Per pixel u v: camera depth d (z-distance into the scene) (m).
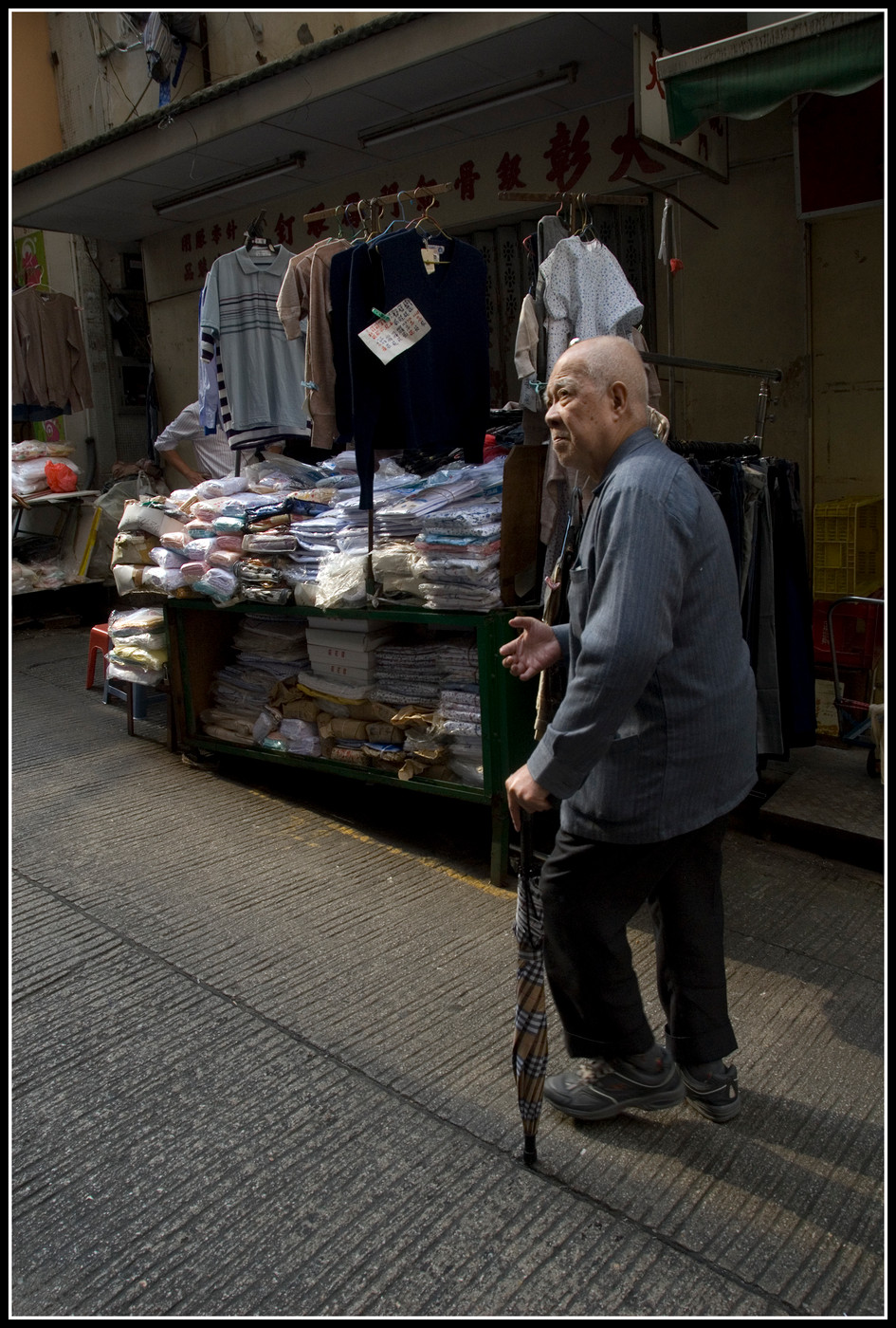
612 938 2.05
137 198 7.33
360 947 3.03
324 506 4.01
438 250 3.44
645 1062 2.18
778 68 3.12
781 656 3.82
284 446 5.07
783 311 4.76
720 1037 2.18
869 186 4.33
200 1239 1.93
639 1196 2.00
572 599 2.03
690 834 2.02
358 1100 2.33
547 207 5.61
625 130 5.16
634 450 1.94
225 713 4.64
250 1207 2.01
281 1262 1.87
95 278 9.14
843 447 4.73
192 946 3.06
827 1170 2.07
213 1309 1.77
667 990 2.21
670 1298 1.76
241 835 3.93
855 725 4.48
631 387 1.96
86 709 5.78
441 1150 2.15
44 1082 2.42
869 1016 2.62
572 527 2.77
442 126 5.62
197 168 6.63
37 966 2.96
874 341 4.56
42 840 3.88
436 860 3.66
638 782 1.95
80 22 8.80
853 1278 1.80
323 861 3.67
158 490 8.16
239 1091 2.38
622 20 4.41
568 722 1.82
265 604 4.08
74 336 8.33
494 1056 2.48
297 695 4.20
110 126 8.88
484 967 2.90
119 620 5.20
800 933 3.05
